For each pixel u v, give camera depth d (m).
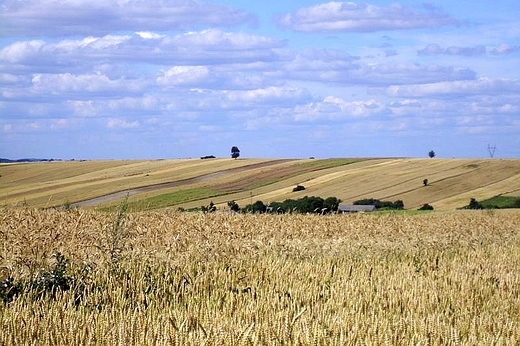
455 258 22.41
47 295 12.53
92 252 17.84
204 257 18.69
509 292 16.19
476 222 40.62
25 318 10.43
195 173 106.50
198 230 25.50
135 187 91.31
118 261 16.31
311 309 12.34
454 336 10.87
